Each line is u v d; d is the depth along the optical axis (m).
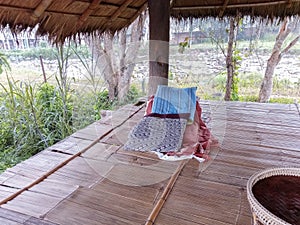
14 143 3.35
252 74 5.73
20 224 1.43
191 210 1.53
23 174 1.93
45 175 1.91
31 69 4.36
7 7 1.95
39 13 2.19
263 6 3.63
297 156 2.15
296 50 5.43
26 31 2.32
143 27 4.49
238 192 1.68
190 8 3.99
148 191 1.72
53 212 1.53
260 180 1.36
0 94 3.57
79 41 3.04
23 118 3.48
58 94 3.83
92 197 1.66
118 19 3.39
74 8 2.53
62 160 2.13
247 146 2.34
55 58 4.02
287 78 5.61
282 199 1.22
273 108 3.51
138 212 1.52
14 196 1.67
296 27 5.03
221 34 5.03
